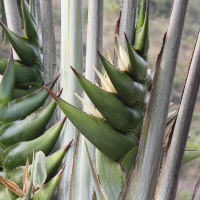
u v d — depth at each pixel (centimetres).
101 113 135
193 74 130
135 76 139
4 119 158
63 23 167
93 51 159
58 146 174
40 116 158
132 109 139
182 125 132
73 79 162
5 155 156
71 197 160
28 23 167
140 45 144
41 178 140
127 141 138
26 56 168
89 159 144
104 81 138
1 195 154
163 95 132
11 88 159
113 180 140
